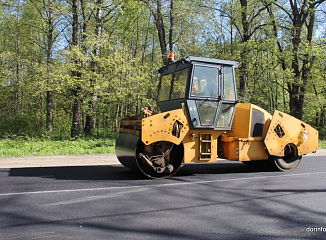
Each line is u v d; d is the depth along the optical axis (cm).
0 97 2197
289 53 1916
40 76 1579
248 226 396
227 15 2064
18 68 1977
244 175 778
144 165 698
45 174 715
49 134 1852
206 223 402
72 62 1545
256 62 1911
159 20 2006
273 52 1852
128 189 578
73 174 724
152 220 407
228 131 781
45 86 1522
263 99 2002
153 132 659
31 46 2295
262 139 816
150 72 1798
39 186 585
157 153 702
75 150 1205
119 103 1850
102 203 480
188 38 1959
